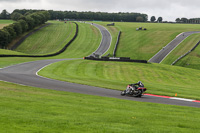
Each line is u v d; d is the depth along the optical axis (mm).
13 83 26797
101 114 12406
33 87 24500
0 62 55688
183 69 62156
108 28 167750
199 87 37688
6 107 12633
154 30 143875
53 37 136875
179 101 20844
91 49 112938
